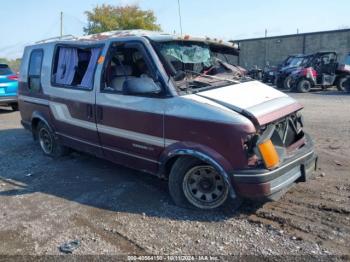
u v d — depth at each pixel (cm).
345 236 378
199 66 529
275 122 430
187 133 427
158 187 526
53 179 578
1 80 1195
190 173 444
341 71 1952
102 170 609
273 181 399
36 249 378
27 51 707
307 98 1570
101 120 529
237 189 407
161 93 448
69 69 596
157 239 388
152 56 459
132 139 491
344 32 3119
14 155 725
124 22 3722
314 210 434
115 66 528
